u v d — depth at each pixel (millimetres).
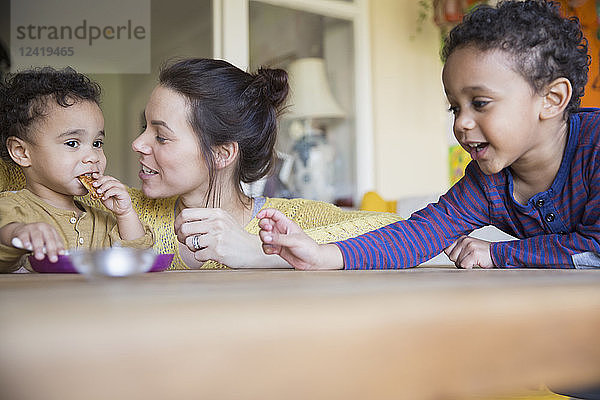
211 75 1301
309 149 4184
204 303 210
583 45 1034
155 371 157
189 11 3924
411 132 4535
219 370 167
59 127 1322
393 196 4449
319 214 1521
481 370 229
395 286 311
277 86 1475
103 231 1396
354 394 192
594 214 1021
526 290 274
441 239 1103
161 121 1261
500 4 965
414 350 208
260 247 1057
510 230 1186
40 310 186
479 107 936
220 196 1378
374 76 4387
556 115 967
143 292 283
